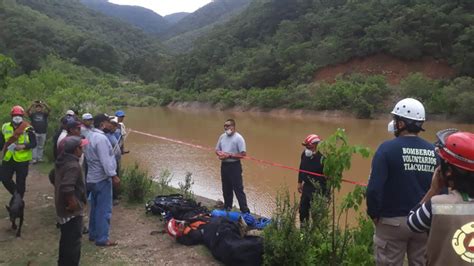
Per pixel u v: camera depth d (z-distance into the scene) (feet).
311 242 15.92
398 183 10.84
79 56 368.07
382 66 181.06
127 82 342.64
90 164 18.86
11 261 17.43
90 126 21.75
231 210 25.96
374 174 10.87
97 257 17.97
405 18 180.45
